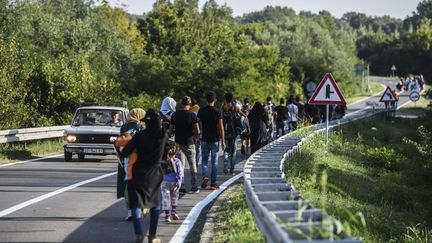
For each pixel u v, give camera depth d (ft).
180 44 340.39
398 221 69.97
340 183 78.43
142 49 326.24
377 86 473.26
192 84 248.93
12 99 122.93
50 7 252.01
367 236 53.42
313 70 389.80
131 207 38.81
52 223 46.60
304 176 71.87
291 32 440.45
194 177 63.52
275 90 302.04
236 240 38.96
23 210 51.78
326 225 27.32
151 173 39.09
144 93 217.97
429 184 101.14
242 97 252.62
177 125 62.80
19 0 201.36
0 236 41.78
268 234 29.12
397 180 98.22
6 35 193.16
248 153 109.19
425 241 64.18
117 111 97.76
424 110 265.95
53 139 121.39
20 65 133.08
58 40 218.79
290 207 34.19
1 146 100.63
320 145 105.70
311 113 166.81
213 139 66.23
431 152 112.47
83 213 50.98
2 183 67.56
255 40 422.82
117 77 232.94
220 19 389.80
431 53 615.16
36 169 81.51
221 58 262.06
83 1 261.44
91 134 91.81
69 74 150.41
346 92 393.09
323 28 521.24
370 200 79.00
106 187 66.28
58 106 149.07
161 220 48.85
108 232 43.86
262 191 40.83
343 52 440.45
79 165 88.17
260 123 89.40
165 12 349.41
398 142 155.12
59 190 63.36
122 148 41.14
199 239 41.86
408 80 424.87
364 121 183.11
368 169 105.40
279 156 67.31
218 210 51.80
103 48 238.48
